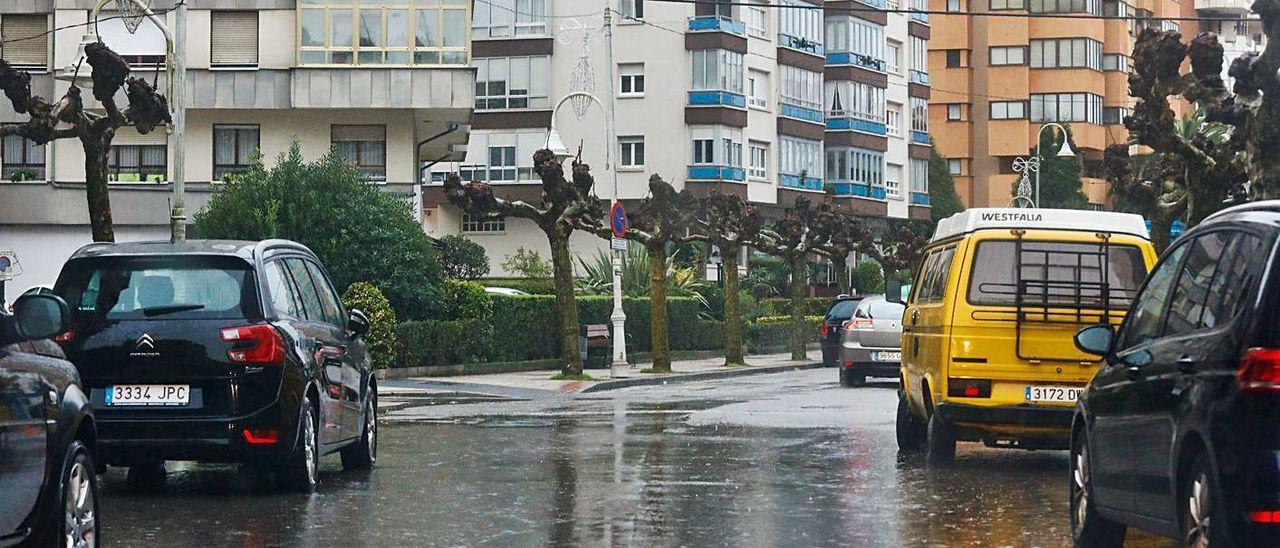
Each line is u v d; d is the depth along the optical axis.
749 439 19.53
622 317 38.25
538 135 74.00
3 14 47.97
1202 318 8.30
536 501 13.22
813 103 80.56
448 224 74.81
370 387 16.09
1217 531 7.55
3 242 48.62
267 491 13.91
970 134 105.50
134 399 12.96
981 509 12.74
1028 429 15.26
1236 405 7.46
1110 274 15.69
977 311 15.34
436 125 51.72
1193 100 23.14
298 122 48.88
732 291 44.78
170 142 48.78
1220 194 23.55
